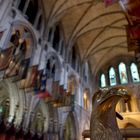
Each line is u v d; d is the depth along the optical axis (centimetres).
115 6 1969
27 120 1280
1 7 1242
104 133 173
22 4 1546
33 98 1409
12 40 1339
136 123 2166
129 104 2389
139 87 2491
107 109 187
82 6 2041
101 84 2858
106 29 2380
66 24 2236
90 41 2514
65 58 2116
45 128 1543
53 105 1598
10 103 1283
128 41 1427
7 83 1298
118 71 2830
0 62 1029
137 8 1260
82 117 2162
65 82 1939
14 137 1127
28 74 1318
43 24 1786
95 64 2936
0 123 1082
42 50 1650
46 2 1872
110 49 2758
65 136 1973
